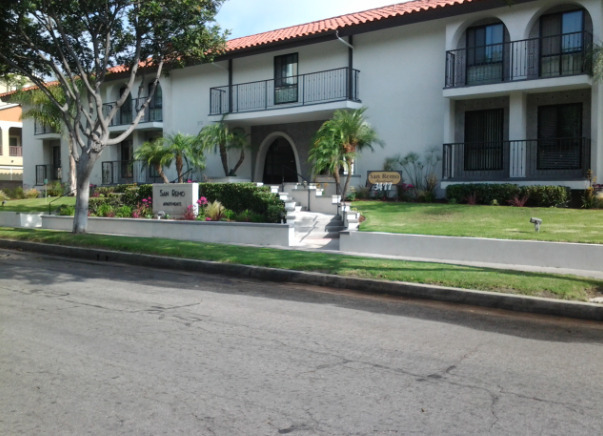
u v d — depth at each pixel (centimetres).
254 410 458
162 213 1923
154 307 848
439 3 2059
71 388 507
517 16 1873
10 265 1305
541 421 438
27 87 3253
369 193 2105
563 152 1864
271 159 2634
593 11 1748
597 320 778
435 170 2059
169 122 2838
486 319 784
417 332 709
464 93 1925
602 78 1658
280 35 2466
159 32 1641
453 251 1230
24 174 3731
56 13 1576
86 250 1459
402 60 2142
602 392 502
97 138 1692
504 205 1795
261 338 675
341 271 1055
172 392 497
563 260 1119
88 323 743
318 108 2212
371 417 445
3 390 503
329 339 673
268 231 1517
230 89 2572
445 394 494
